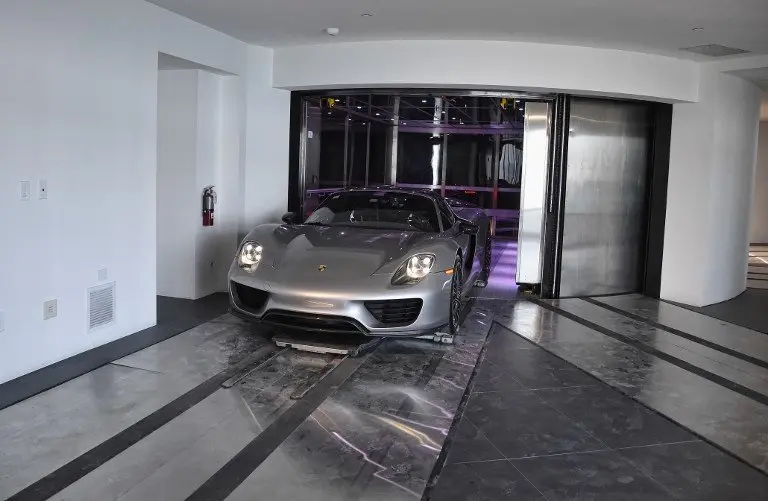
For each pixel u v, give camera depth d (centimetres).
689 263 638
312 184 668
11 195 327
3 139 320
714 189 622
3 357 328
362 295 371
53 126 353
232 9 458
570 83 564
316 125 675
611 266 664
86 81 377
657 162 660
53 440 263
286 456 257
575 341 465
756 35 492
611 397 346
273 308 382
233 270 411
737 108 642
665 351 449
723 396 356
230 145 577
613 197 655
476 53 552
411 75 561
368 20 487
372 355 404
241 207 585
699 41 521
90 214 386
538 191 634
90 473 237
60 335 367
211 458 253
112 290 410
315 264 394
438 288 396
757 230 1262
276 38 554
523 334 479
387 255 404
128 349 396
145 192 439
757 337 505
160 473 239
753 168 706
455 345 438
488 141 1158
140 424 283
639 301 641
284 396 325
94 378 341
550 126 616
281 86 600
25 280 339
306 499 225
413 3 436
